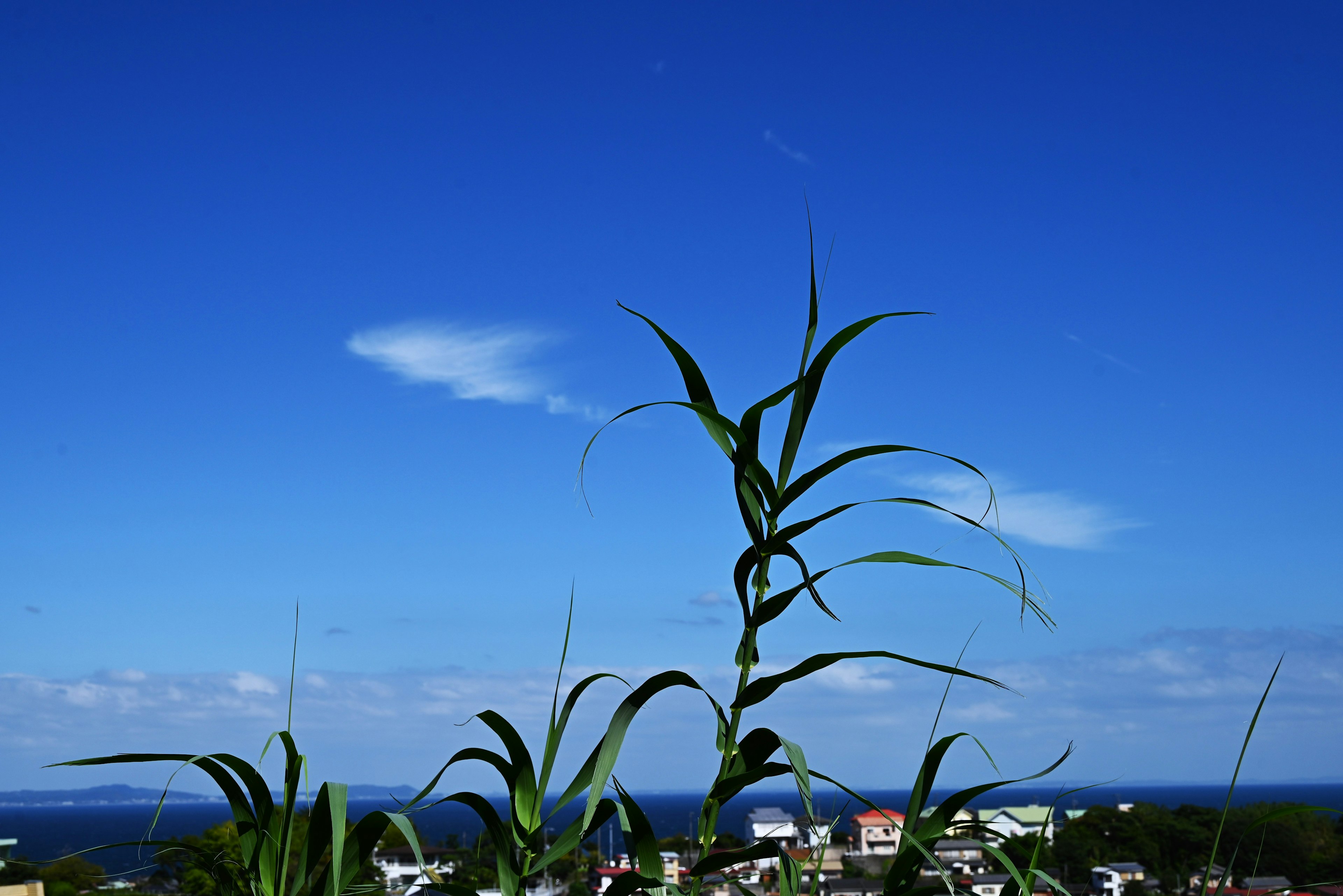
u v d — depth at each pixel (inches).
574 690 70.9
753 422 72.5
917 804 68.1
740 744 66.9
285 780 68.9
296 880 65.3
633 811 64.2
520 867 66.8
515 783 68.4
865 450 66.2
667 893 63.0
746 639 68.7
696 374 72.9
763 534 69.2
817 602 65.2
